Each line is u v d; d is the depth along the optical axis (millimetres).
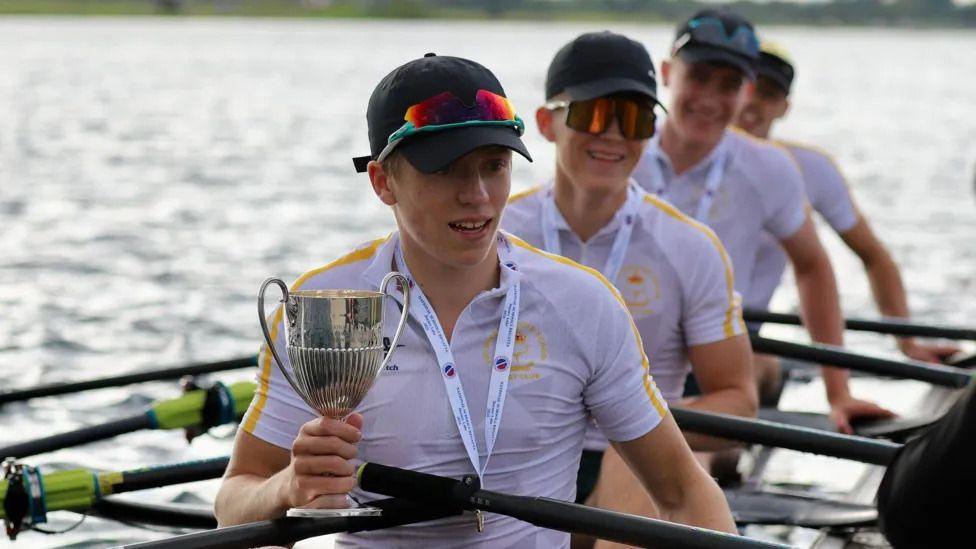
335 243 14031
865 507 5746
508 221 5375
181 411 5379
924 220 17078
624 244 5191
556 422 3680
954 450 2688
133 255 12734
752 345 6332
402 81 3328
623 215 5195
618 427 3762
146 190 18141
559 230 5293
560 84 5062
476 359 3604
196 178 19953
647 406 3736
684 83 6184
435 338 3557
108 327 9617
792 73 7523
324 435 3205
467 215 3311
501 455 3617
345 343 3234
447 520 3590
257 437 3602
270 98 40375
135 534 5793
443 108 3256
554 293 3656
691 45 6129
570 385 3678
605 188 5070
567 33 140875
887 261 7980
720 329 5184
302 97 41312
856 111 41188
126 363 8625
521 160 23281
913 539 2801
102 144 24797
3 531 5715
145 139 26219
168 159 22609
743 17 6176
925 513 2748
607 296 3707
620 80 4934
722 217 6445
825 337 6816
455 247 3355
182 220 15297
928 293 12016
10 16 162000
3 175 19141
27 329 9477
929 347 8352
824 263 6785
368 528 3496
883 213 17750
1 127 27359
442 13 186625
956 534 2725
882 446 4457
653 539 3330
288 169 21703
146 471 4805
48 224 14555
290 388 3564
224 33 113125
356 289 3650
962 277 12836
